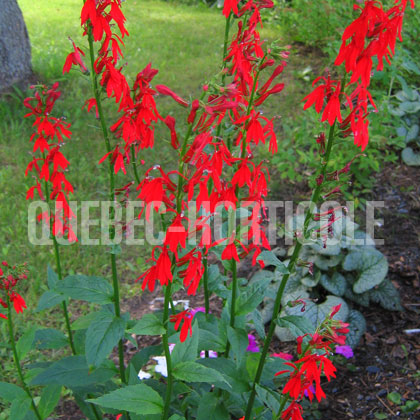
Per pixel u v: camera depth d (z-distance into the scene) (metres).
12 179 4.93
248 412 2.11
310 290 3.59
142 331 1.66
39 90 1.97
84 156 5.29
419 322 3.38
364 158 4.41
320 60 7.15
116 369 2.20
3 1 6.35
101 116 1.87
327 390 3.00
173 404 2.38
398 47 4.99
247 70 1.88
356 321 3.28
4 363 3.23
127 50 7.86
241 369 2.12
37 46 8.01
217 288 2.41
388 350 3.22
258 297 2.12
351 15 5.81
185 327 1.62
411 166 4.83
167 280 1.65
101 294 2.05
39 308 2.25
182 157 1.51
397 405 2.88
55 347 2.40
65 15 9.83
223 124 2.29
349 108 1.71
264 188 1.74
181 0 11.23
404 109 4.93
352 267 3.51
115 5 1.68
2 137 5.55
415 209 4.34
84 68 1.83
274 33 8.04
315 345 1.61
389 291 3.50
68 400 3.07
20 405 2.08
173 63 7.54
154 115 1.75
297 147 5.19
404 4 1.44
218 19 9.99
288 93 6.38
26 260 4.03
